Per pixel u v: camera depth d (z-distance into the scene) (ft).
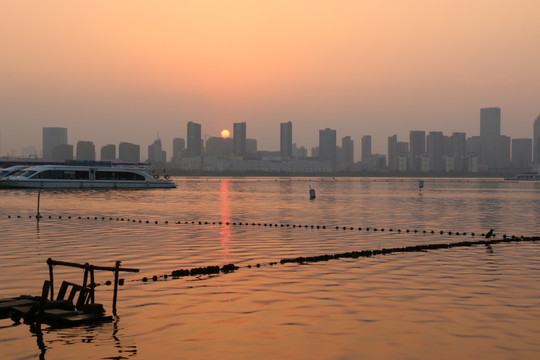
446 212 215.31
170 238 120.88
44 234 126.31
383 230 143.13
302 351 45.50
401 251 102.01
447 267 84.12
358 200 312.09
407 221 171.83
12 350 45.88
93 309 55.88
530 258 93.81
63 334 49.96
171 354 44.86
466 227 153.38
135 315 55.88
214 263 87.10
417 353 45.06
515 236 127.03
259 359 43.73
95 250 100.37
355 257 94.32
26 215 180.34
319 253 99.71
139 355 44.65
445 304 60.54
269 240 119.24
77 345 47.03
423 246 106.42
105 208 219.61
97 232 131.85
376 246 110.63
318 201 298.56
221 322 53.47
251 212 206.90
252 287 68.95
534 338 48.75
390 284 71.05
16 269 79.25
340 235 130.52
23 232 130.52
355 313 56.75
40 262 85.51
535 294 65.41
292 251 102.12
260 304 60.44
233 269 81.51
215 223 159.02
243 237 124.67
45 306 55.72
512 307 59.31
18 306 56.90
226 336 49.29
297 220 172.65
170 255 95.30
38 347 46.60
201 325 52.49
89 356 44.45
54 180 403.54
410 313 56.75
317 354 44.80
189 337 49.01
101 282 71.51
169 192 418.92
